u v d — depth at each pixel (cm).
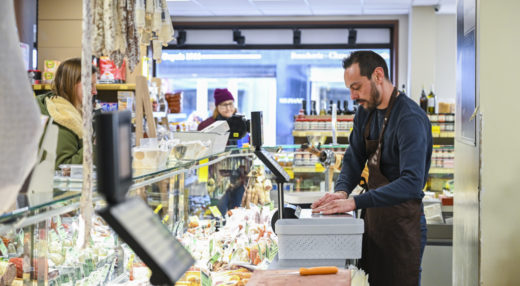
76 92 326
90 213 136
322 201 279
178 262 86
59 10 674
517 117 310
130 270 239
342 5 949
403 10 988
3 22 105
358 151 321
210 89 1129
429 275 467
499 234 312
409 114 277
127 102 628
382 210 286
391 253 284
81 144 306
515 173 310
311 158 464
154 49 306
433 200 526
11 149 105
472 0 330
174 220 291
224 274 257
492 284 314
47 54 678
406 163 268
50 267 192
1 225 128
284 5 952
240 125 470
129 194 228
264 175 422
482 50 311
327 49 1065
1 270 162
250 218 354
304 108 834
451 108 769
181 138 316
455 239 396
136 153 235
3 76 104
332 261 233
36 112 108
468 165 346
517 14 308
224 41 1086
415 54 961
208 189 351
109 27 256
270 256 307
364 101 288
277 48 1074
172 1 924
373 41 1052
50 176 153
